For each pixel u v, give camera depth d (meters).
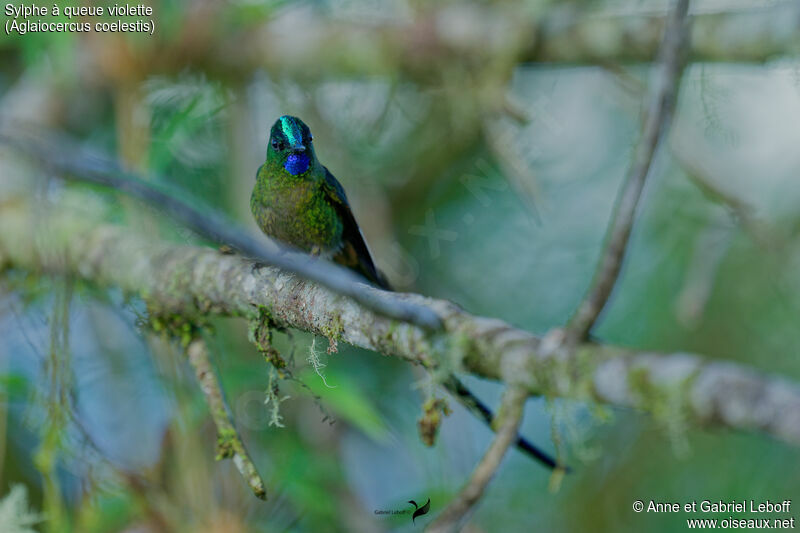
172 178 9.99
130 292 7.24
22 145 5.86
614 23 9.18
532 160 10.69
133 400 8.73
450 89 10.01
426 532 3.94
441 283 11.04
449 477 8.44
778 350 10.17
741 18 8.18
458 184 11.29
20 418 9.86
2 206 8.05
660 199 10.62
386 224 10.50
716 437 10.12
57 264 7.71
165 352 7.74
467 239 11.15
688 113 9.70
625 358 3.78
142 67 9.66
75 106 9.94
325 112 10.74
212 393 6.58
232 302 6.34
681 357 3.61
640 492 10.26
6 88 11.45
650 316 10.58
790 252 9.62
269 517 7.84
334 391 7.11
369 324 5.06
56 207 7.92
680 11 4.01
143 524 7.71
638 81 9.41
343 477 8.89
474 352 4.37
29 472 9.78
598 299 3.90
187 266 6.70
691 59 8.52
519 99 10.54
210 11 9.95
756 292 10.25
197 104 9.76
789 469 9.79
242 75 10.21
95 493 7.40
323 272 5.01
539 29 9.52
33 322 7.69
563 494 10.34
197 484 7.59
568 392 3.91
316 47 10.14
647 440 10.38
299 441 8.36
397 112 10.99
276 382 6.20
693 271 9.05
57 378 7.39
